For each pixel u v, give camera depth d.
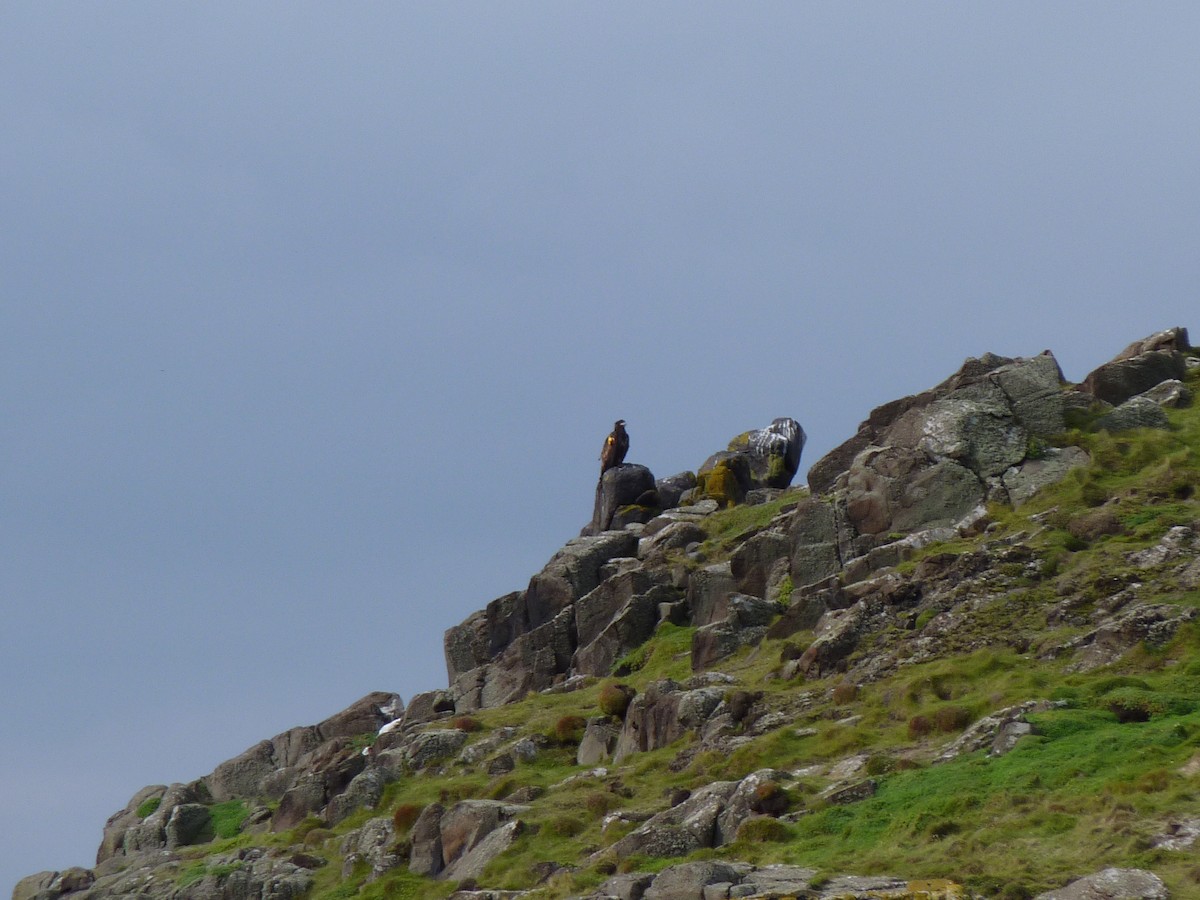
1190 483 124.06
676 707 120.06
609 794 110.31
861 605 123.25
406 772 140.75
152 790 177.62
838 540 142.12
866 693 110.44
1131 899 67.25
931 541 132.38
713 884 78.69
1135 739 84.94
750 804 92.88
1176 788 77.69
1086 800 79.44
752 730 111.56
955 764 90.44
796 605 131.88
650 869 90.81
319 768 165.38
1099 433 139.75
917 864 77.81
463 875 108.94
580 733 133.12
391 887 112.38
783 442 198.38
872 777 92.62
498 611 182.12
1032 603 112.81
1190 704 89.75
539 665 164.62
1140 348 157.62
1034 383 145.50
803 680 118.88
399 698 183.75
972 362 153.38
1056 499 130.50
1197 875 68.25
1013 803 81.62
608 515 195.12
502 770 131.50
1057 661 103.31
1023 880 72.19
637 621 157.00
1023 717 91.56
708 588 152.25
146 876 142.12
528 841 106.94
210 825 162.62
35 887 154.62
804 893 74.44
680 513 183.12
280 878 125.56
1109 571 112.38
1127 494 125.75
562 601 170.75
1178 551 112.50
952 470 138.12
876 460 143.38
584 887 91.69
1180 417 141.75
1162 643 99.62
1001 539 125.12
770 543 149.62
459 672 183.38
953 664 107.00
